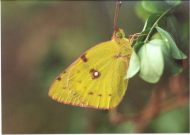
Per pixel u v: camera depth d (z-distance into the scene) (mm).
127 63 281
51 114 448
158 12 293
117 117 407
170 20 292
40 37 468
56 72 446
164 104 392
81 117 430
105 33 441
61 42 452
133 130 406
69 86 284
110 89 285
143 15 315
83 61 284
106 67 284
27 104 464
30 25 477
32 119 457
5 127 464
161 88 387
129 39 280
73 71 284
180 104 388
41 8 464
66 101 284
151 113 399
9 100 468
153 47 263
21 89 468
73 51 447
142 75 262
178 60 271
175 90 385
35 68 465
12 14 475
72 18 453
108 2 438
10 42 514
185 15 331
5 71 482
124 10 410
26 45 479
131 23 409
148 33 267
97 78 285
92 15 445
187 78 379
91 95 286
